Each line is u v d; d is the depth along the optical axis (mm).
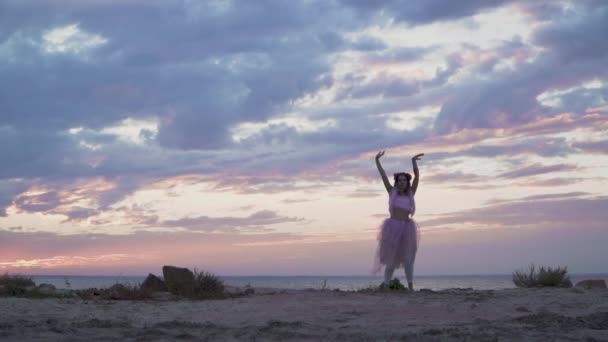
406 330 6973
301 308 9078
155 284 12922
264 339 6207
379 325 7488
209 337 6285
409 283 12484
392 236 12477
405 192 12898
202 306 9703
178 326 7246
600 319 7449
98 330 6742
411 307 8953
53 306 9414
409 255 12492
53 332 6512
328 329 7059
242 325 7617
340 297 10273
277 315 8508
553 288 11695
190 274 12922
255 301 10133
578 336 6320
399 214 12656
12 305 9250
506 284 85750
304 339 6215
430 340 6066
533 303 9219
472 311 8531
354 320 7969
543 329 6828
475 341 5984
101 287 13367
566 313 8297
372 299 9906
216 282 12992
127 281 13875
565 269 13797
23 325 6949
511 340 6090
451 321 7770
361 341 6070
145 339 6102
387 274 12633
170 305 9914
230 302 10180
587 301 9352
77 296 11805
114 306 9734
